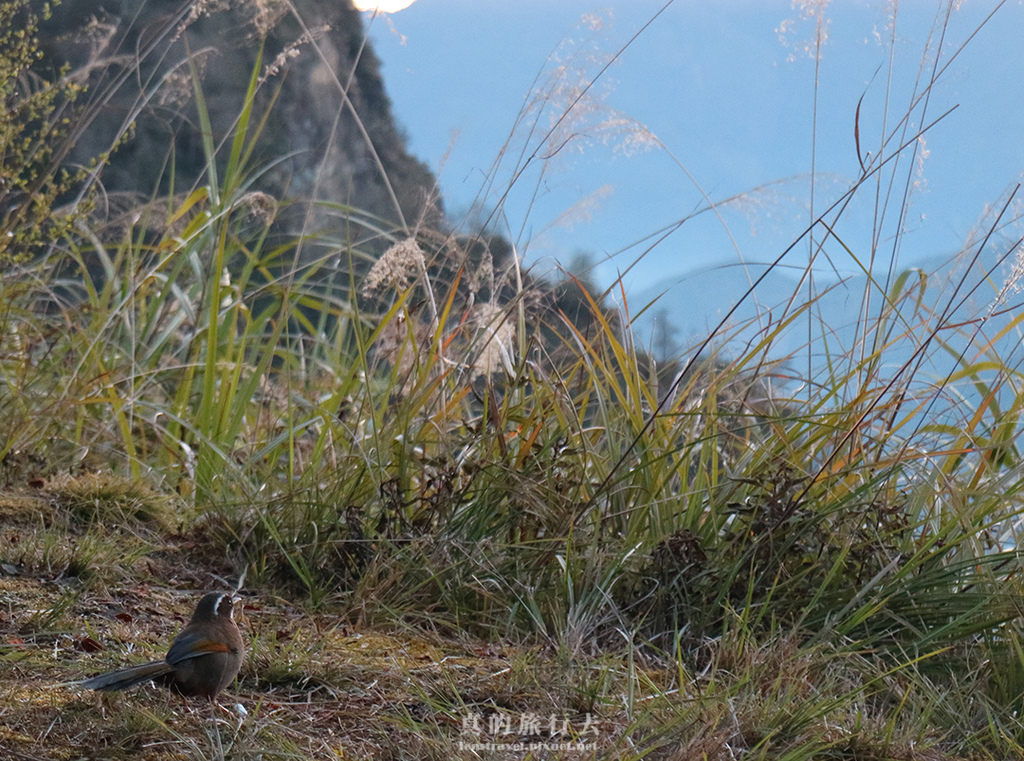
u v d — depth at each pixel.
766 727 8.27
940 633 11.13
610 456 13.67
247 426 17.44
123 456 16.28
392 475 13.89
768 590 12.16
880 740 8.57
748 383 13.87
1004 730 9.69
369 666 9.52
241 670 8.89
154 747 7.15
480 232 14.92
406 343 14.49
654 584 12.18
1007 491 12.74
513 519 13.14
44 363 16.42
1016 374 13.41
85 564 11.02
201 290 17.83
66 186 15.09
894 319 13.52
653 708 8.59
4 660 8.27
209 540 13.03
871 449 13.66
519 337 14.71
